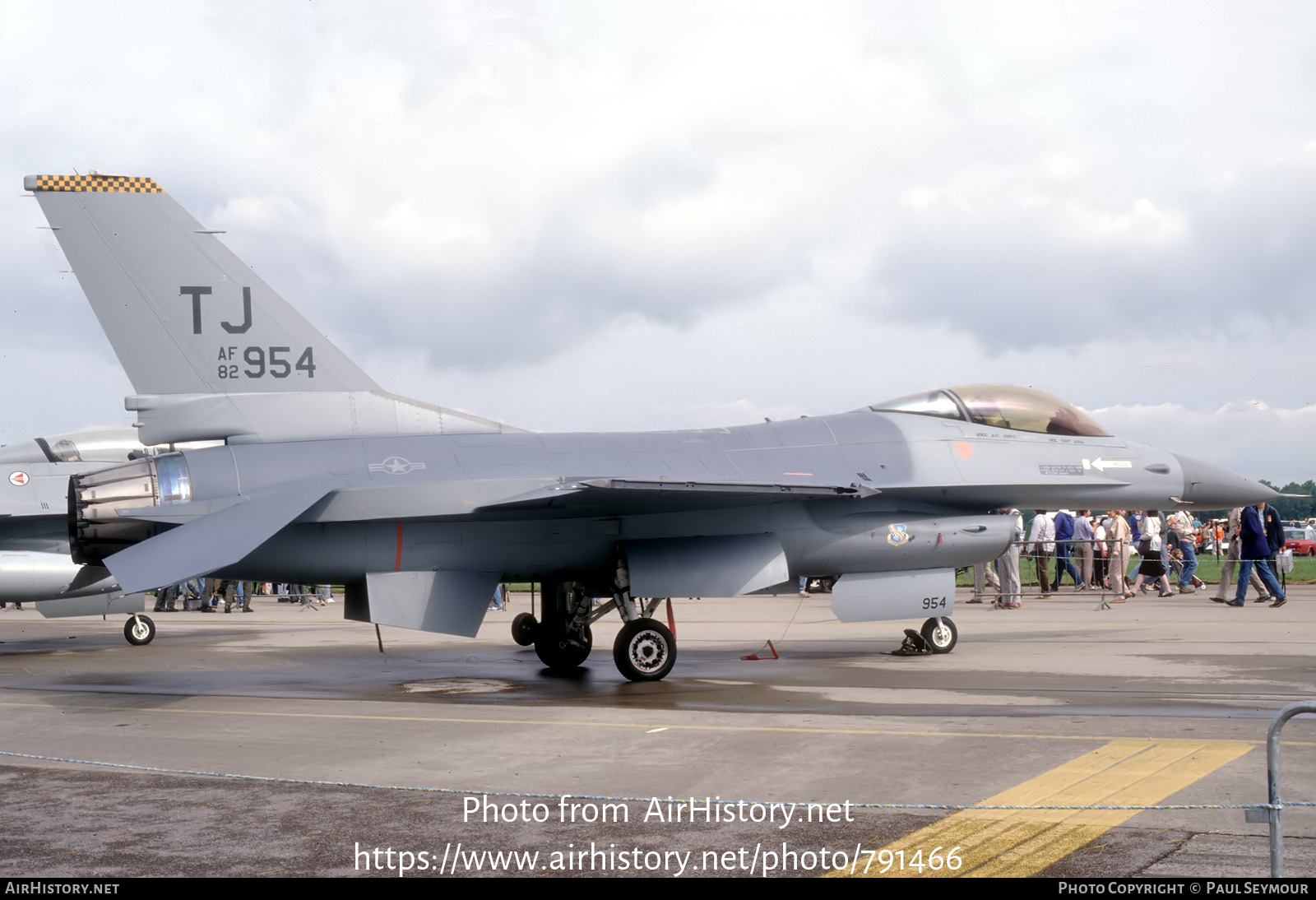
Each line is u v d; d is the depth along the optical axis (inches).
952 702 388.8
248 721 361.7
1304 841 207.2
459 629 474.9
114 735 338.0
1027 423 572.4
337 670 527.5
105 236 458.0
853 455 532.1
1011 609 826.2
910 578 533.0
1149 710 362.9
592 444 500.4
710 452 513.3
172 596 1063.0
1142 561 967.6
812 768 275.3
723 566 483.5
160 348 461.7
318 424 474.6
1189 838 210.7
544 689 452.1
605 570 507.5
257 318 472.4
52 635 783.1
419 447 477.4
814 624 785.6
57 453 656.4
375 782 267.4
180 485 442.0
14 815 239.3
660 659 469.4
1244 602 845.2
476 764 286.5
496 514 469.7
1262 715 348.5
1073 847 206.5
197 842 218.2
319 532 458.9
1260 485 609.0
